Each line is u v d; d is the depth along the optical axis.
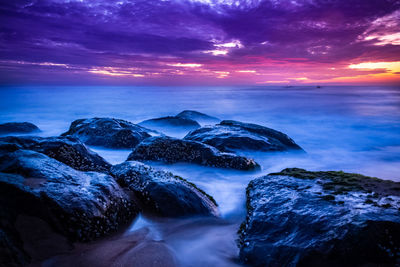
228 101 60.81
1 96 72.19
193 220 5.20
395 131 21.66
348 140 18.56
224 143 11.87
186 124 20.62
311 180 5.66
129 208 5.01
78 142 8.08
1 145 6.55
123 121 14.78
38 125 24.36
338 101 55.28
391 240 3.42
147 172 6.22
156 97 79.19
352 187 4.96
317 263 3.42
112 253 3.82
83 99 65.50
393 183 5.07
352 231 3.54
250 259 3.80
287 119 30.34
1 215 3.52
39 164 4.77
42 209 3.87
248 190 6.55
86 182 4.91
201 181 8.32
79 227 4.00
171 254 3.96
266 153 11.99
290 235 3.90
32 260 3.31
